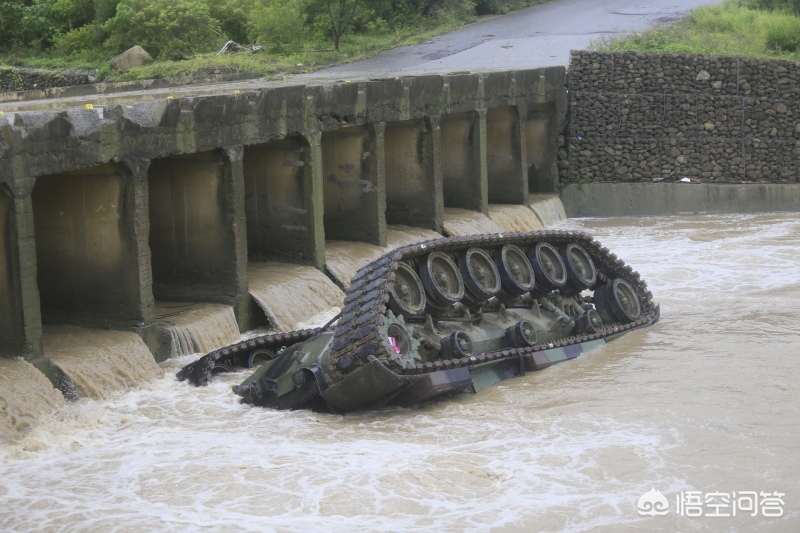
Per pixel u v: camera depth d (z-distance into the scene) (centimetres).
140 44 3966
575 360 1538
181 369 1509
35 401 1276
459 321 1491
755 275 2239
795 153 3180
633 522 921
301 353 1363
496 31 4425
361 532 898
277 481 1030
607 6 4862
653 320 1772
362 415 1299
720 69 3178
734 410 1252
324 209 2362
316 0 4350
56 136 1369
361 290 1353
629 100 3225
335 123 2139
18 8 4272
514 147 3028
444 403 1336
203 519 932
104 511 955
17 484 1038
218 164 1777
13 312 1330
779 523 917
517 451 1122
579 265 1731
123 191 1536
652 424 1204
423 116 2502
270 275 1977
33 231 1337
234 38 4200
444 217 2706
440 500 978
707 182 3222
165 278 1852
